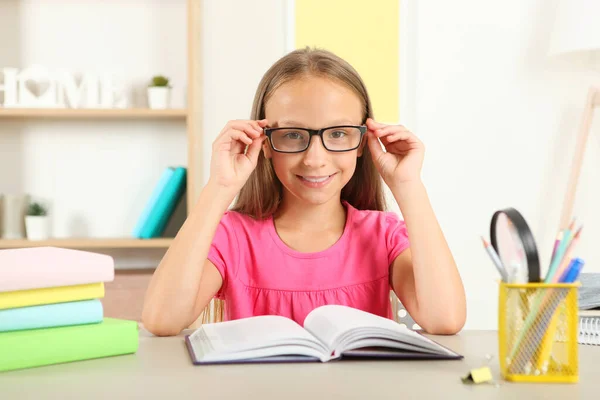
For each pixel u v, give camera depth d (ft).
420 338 2.70
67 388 2.30
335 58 4.13
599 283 4.04
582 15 8.31
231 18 9.74
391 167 3.87
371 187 4.66
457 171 9.78
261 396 2.18
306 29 9.71
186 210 9.27
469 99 9.78
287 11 9.70
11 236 8.84
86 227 9.50
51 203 9.46
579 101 9.70
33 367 2.59
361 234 4.42
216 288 4.27
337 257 4.37
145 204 9.54
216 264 4.26
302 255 4.36
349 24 9.71
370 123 3.92
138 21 9.51
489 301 9.73
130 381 2.38
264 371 2.51
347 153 3.93
